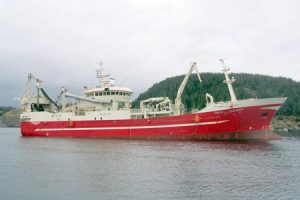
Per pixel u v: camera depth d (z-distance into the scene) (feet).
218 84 553.64
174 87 539.29
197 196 64.13
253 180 76.48
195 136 168.86
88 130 201.87
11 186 73.31
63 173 86.63
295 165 95.86
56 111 229.25
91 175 83.41
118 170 89.51
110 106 212.02
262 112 159.53
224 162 100.68
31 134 228.02
